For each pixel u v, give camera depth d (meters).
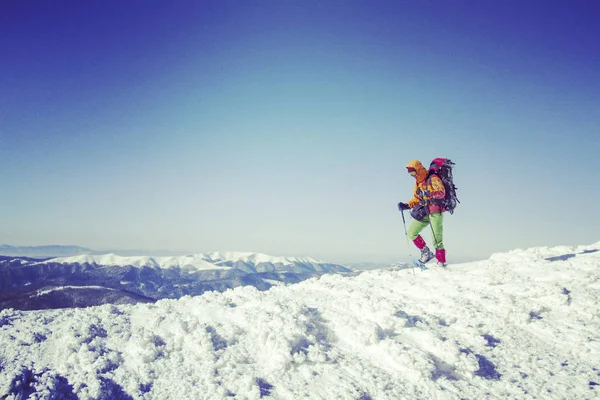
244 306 6.43
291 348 4.90
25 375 4.35
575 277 6.73
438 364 4.72
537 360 4.80
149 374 4.60
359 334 5.20
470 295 6.53
